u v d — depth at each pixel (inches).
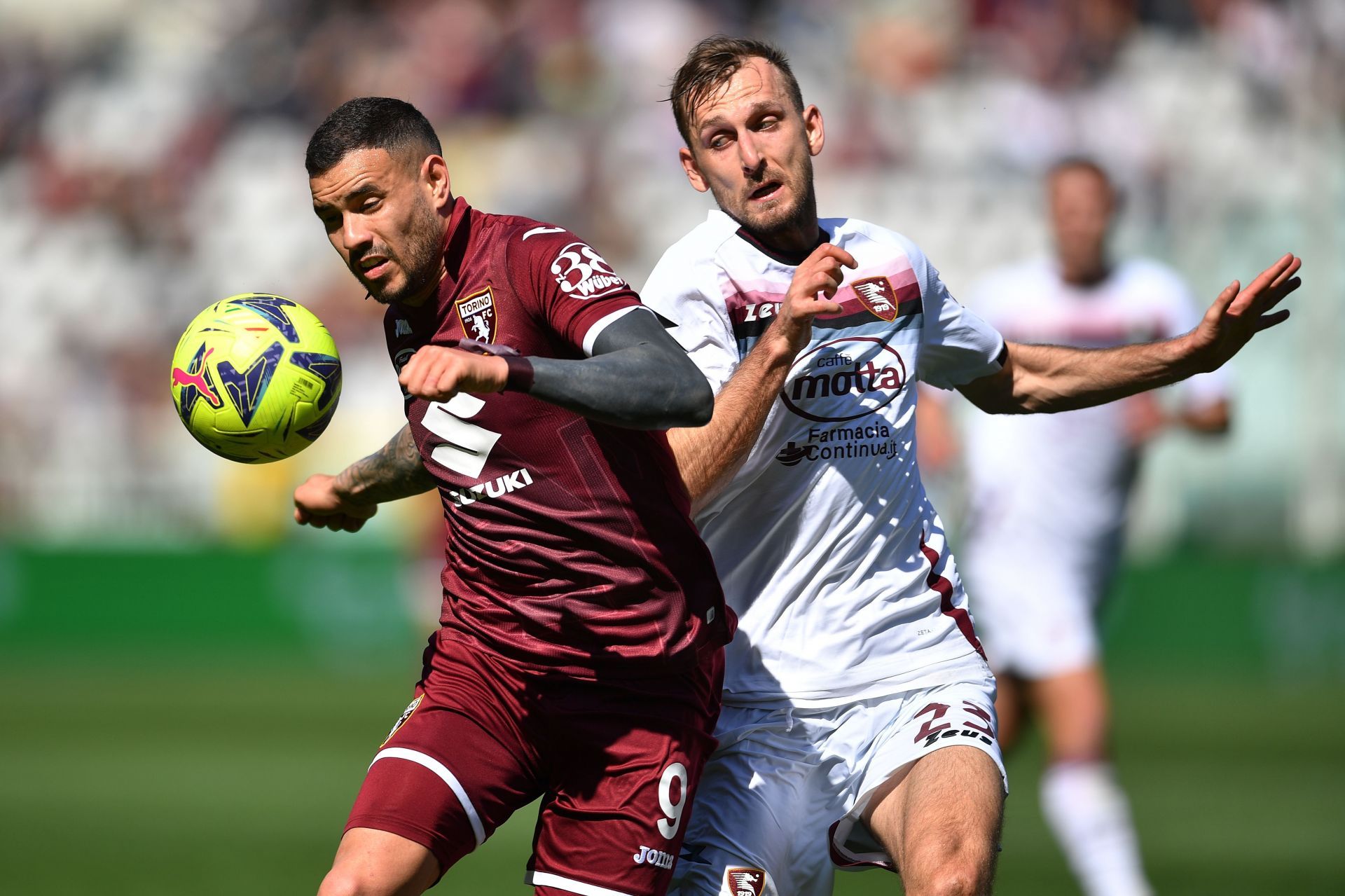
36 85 2930.6
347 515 643.5
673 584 532.7
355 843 512.1
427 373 437.4
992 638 978.7
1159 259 1956.2
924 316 595.2
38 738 1596.9
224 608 2132.1
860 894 971.9
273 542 2178.9
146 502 2222.0
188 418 546.9
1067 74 2496.3
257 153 2763.3
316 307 2470.5
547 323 510.0
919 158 2447.1
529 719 538.0
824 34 2672.2
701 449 526.0
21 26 3179.1
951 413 1422.2
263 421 542.3
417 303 532.7
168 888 967.0
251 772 1412.4
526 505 523.2
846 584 578.2
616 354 471.8
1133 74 2486.5
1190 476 1911.9
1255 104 2401.6
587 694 535.8
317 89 2849.4
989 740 550.6
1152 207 2230.6
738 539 580.7
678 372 474.6
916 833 520.4
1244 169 2309.3
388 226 510.9
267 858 1061.8
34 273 2647.6
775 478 571.5
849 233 589.3
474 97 2763.3
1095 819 917.8
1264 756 1402.6
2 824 1198.9
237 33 2970.0
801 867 582.9
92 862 1051.3
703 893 568.1
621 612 530.0
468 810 526.3
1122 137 2411.4
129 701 1833.2
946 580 595.2
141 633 2140.7
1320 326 1883.6
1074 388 618.8
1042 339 1036.5
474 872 1051.9
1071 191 1018.1
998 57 2566.4
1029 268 1051.9
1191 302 1035.9
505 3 2866.6
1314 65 2223.2
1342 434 1877.5
